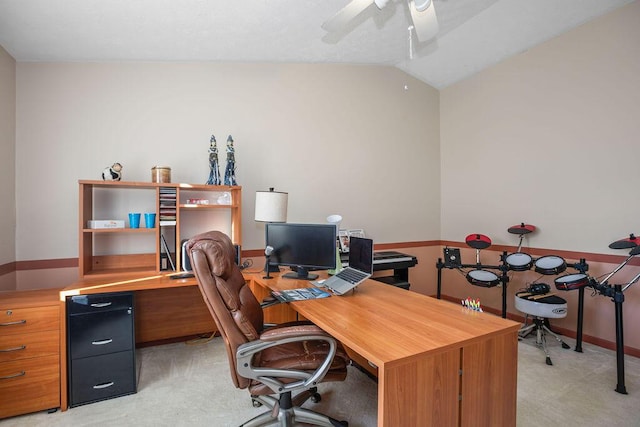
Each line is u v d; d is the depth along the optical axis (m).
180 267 2.76
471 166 4.05
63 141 2.76
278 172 3.50
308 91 3.64
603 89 2.84
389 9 2.71
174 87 3.10
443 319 1.58
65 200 2.77
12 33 2.32
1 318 1.91
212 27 2.58
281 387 1.51
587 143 2.96
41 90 2.70
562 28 3.06
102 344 2.13
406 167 4.22
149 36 2.59
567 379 2.38
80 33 2.42
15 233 2.62
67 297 2.05
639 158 2.64
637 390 2.23
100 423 1.90
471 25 3.12
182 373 2.49
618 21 2.74
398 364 1.16
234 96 3.31
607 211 2.83
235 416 1.97
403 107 4.19
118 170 2.66
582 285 2.47
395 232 4.15
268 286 2.25
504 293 3.20
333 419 1.77
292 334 1.46
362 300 1.91
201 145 3.18
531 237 3.41
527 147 3.44
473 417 1.36
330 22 2.01
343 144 3.82
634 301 2.69
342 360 1.69
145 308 2.96
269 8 2.43
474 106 4.01
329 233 2.38
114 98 2.91
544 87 3.28
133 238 2.94
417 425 1.21
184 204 2.87
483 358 1.38
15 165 2.62
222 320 1.44
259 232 3.41
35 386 1.97
